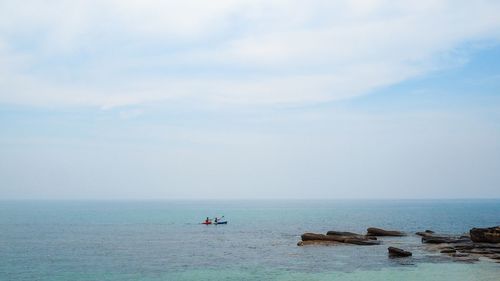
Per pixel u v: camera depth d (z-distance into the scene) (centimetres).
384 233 8850
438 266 5206
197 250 7306
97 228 12169
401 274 4812
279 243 8381
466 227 12606
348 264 5547
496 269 4978
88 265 5772
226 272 5200
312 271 5150
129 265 5762
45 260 6206
